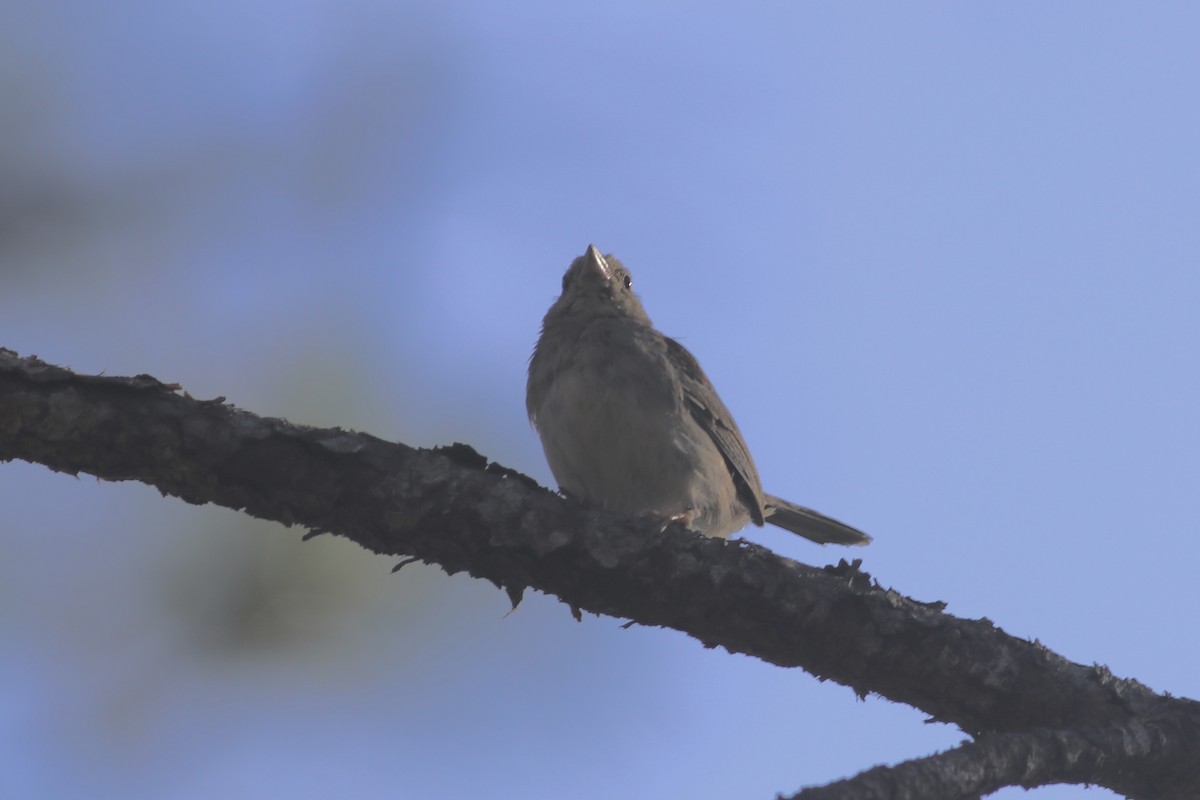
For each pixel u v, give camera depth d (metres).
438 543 7.78
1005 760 7.02
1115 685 8.09
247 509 7.69
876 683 8.14
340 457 7.62
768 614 7.94
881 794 6.40
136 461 7.45
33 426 7.26
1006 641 8.16
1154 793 7.75
